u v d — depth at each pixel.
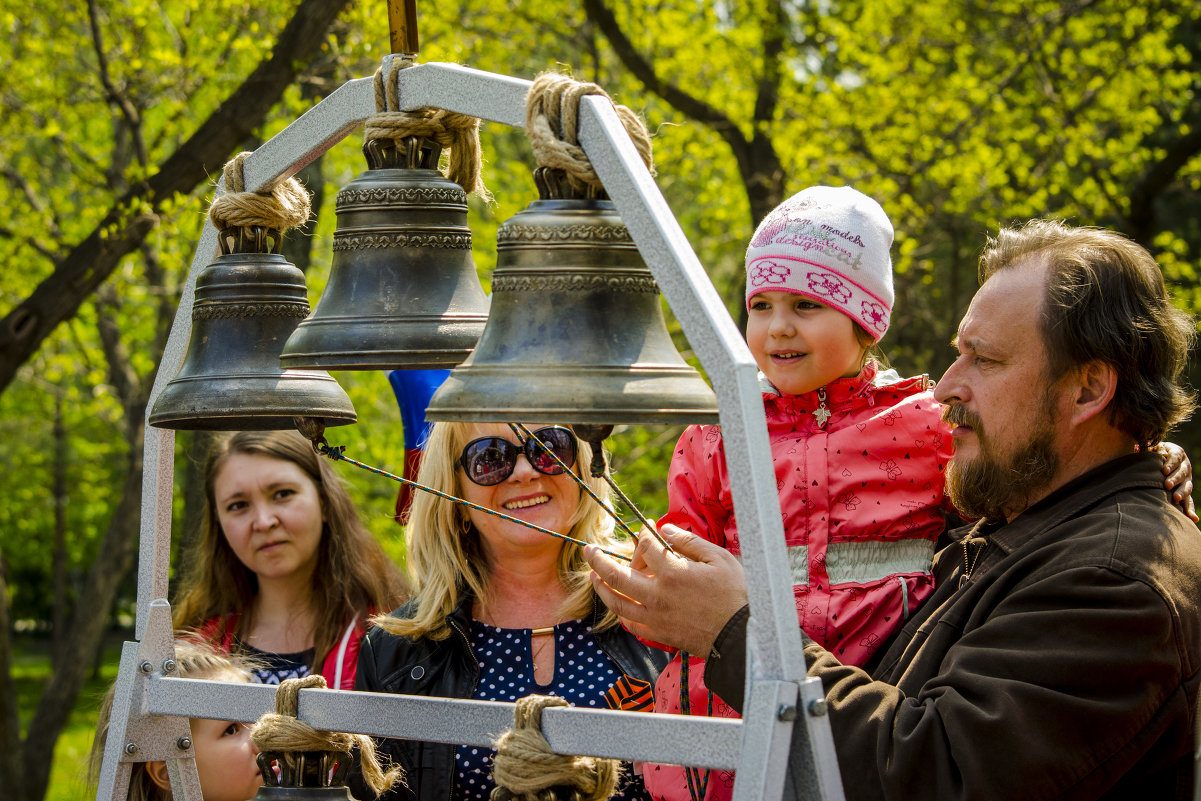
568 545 2.66
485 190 1.97
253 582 3.41
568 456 2.57
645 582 1.71
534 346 1.52
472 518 2.61
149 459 2.04
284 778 1.79
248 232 1.99
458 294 1.76
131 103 7.98
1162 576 1.61
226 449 3.27
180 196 5.92
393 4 1.76
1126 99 8.90
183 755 2.02
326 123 1.84
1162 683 1.58
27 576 27.56
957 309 9.89
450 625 2.59
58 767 12.77
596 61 8.46
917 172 8.11
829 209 2.19
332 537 3.30
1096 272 1.79
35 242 8.46
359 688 2.63
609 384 1.48
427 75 1.70
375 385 8.65
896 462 2.18
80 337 10.57
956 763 1.54
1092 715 1.54
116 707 1.98
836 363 2.20
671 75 8.72
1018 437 1.81
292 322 1.98
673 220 1.44
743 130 8.51
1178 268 8.48
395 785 2.44
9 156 9.23
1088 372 1.78
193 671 2.64
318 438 1.94
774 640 1.34
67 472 17.20
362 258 1.76
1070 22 8.89
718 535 2.30
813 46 9.13
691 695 2.21
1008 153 8.38
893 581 2.09
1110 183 8.65
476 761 2.44
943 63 9.04
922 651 1.78
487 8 8.43
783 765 1.33
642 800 2.42
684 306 1.38
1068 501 1.79
